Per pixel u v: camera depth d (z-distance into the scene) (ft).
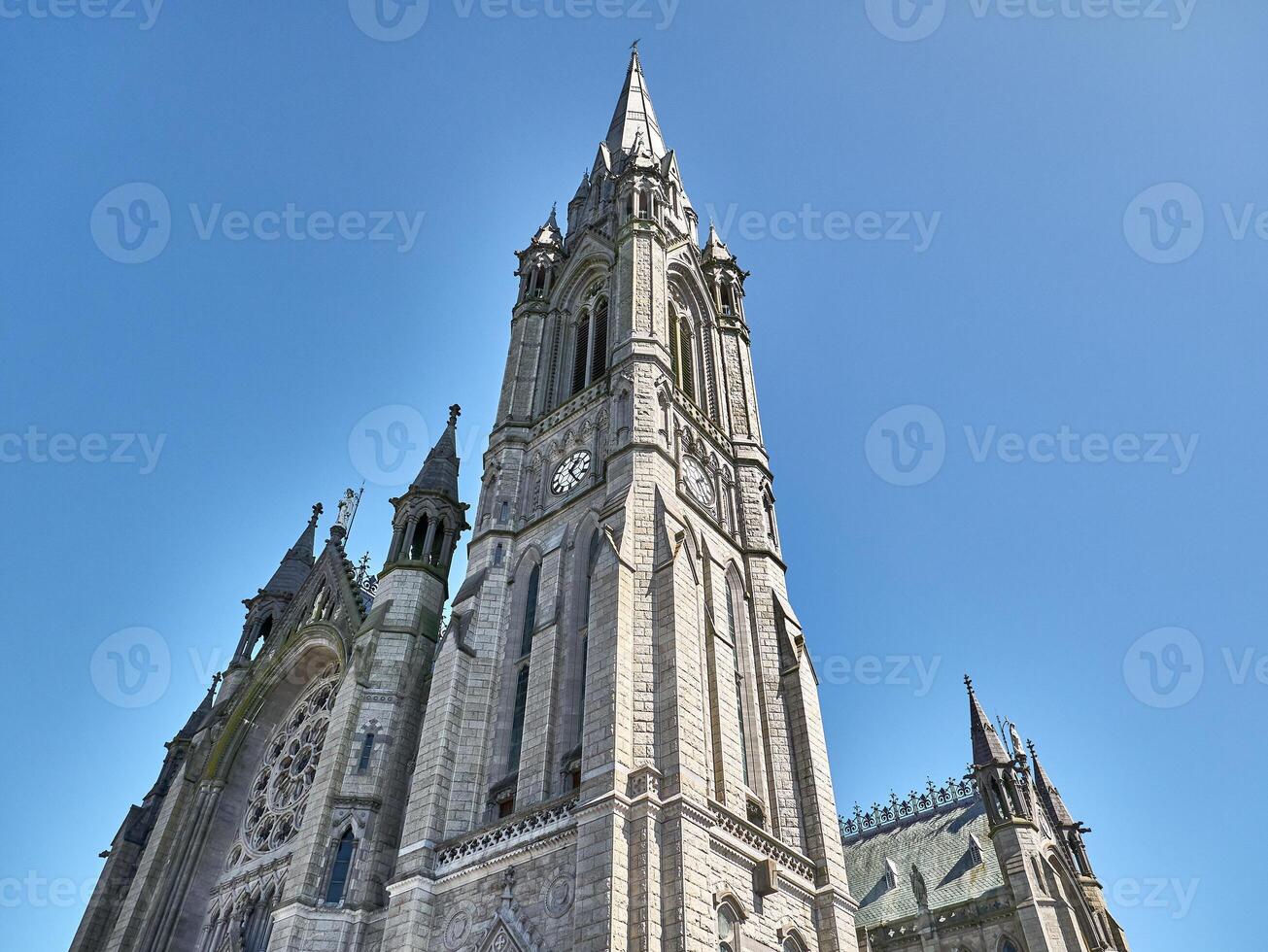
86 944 173.68
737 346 215.31
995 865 222.28
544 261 231.09
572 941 98.48
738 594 160.35
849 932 124.67
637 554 136.67
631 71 311.68
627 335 178.29
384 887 135.33
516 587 157.89
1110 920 213.25
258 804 180.86
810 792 136.98
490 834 119.03
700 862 103.96
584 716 118.01
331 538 220.64
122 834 192.75
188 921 165.78
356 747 150.10
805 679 151.53
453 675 142.41
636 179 221.25
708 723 129.80
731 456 187.52
